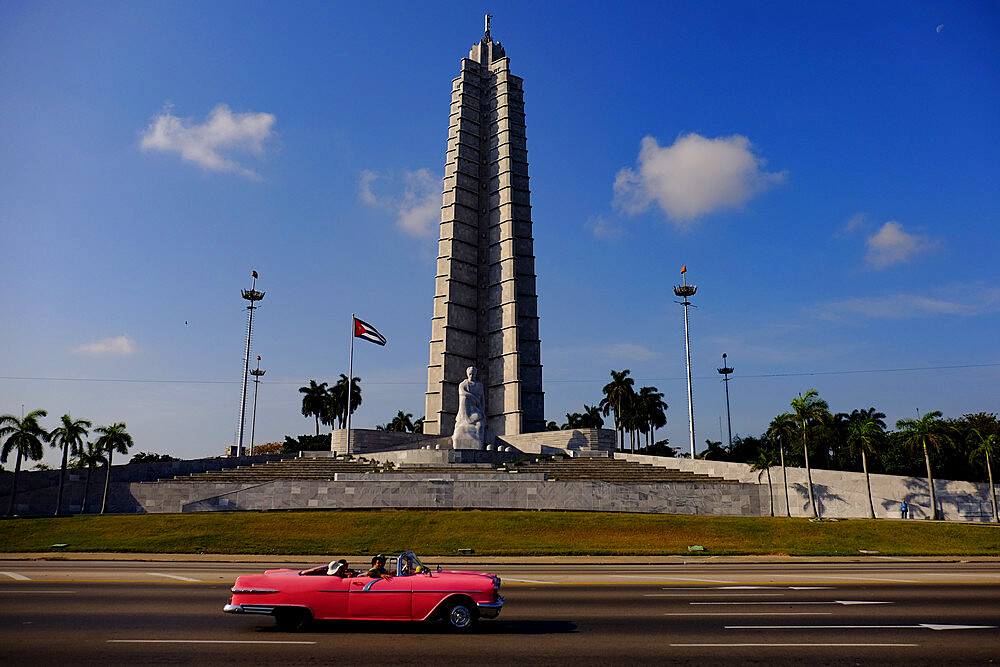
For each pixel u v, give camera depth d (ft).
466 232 304.50
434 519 172.96
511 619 57.26
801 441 202.39
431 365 293.23
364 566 109.09
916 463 233.55
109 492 209.05
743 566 113.91
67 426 206.80
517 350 285.43
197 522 170.40
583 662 42.14
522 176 310.24
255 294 334.24
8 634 49.93
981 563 118.62
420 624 54.60
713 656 43.75
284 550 141.08
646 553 139.03
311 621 53.36
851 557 131.85
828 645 46.88
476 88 323.16
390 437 270.26
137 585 79.77
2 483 211.41
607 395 344.08
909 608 62.54
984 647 46.29
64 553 140.36
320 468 234.38
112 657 43.01
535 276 301.43
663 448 359.66
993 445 189.98
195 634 50.31
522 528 164.04
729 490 197.98
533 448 265.75
